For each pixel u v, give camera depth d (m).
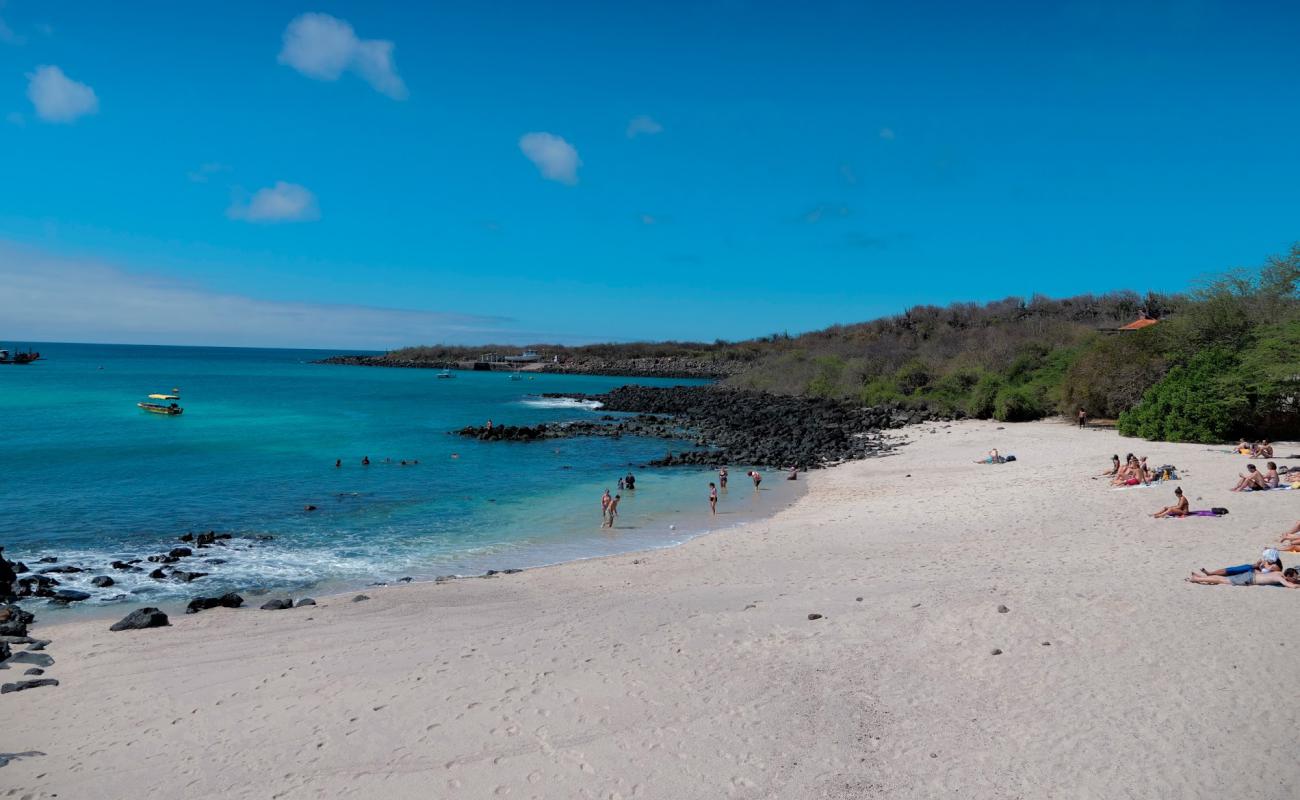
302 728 9.70
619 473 37.06
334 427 56.03
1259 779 7.78
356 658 12.21
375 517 26.78
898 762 8.52
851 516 24.45
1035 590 14.07
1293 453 29.53
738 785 8.16
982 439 42.72
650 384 123.06
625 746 9.03
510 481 34.47
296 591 18.08
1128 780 7.91
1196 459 29.09
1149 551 16.72
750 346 172.62
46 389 87.31
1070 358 55.62
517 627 13.66
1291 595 12.99
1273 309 41.50
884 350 89.25
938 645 11.73
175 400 71.88
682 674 11.06
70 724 9.99
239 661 12.27
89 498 28.95
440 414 69.19
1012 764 8.35
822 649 11.84
